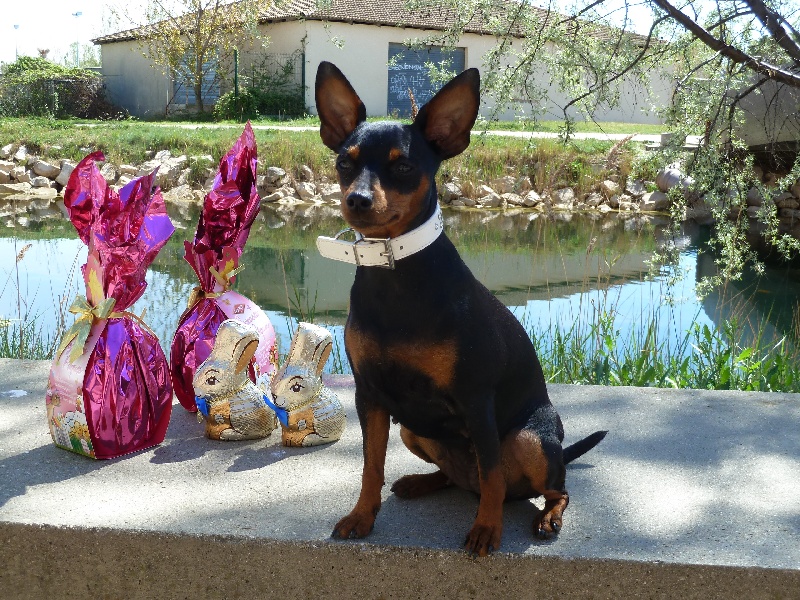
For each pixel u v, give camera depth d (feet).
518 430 2.23
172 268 8.13
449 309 2.02
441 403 2.11
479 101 2.10
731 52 4.94
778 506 2.36
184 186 14.42
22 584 2.23
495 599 2.10
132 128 17.48
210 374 2.79
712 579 2.03
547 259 9.20
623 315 6.30
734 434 2.91
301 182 14.26
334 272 8.14
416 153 2.02
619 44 5.26
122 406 2.66
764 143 8.09
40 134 16.29
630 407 3.19
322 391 2.83
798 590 2.01
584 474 2.58
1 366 3.55
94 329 2.66
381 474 2.23
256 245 9.62
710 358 4.62
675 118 5.29
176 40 22.09
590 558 2.06
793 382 4.24
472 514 2.32
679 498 2.41
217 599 2.18
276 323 6.09
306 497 2.41
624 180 13.99
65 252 8.71
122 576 2.19
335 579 2.14
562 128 5.58
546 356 4.86
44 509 2.29
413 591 2.12
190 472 2.58
